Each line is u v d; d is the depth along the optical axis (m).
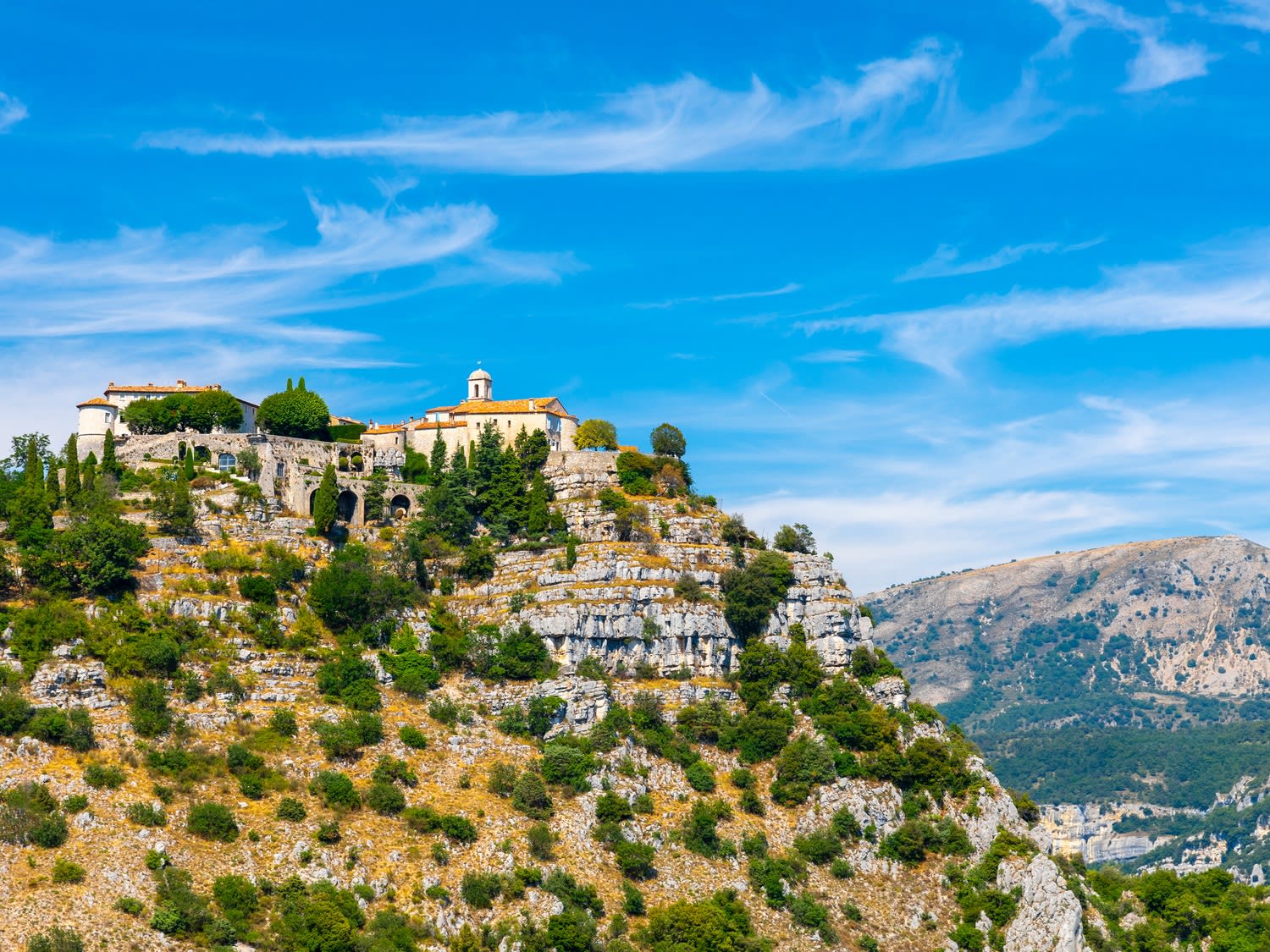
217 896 180.62
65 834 181.62
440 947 187.38
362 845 198.38
